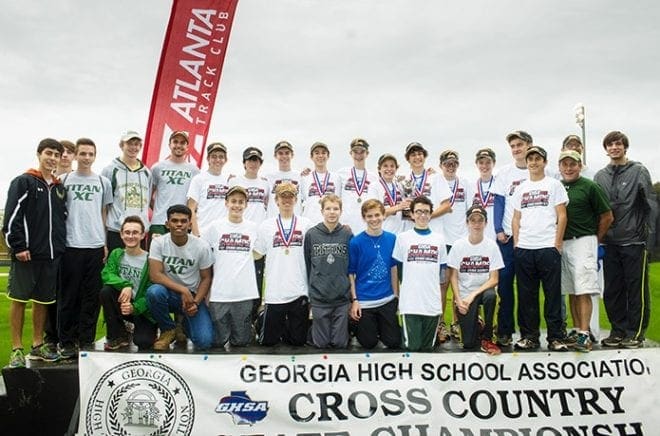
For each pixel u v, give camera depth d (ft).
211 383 16.28
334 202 17.70
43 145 16.60
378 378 16.80
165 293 16.61
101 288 17.62
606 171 19.20
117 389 15.98
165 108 27.48
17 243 15.84
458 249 18.38
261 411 16.26
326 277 17.38
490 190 21.94
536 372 17.20
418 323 17.37
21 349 16.24
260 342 17.85
